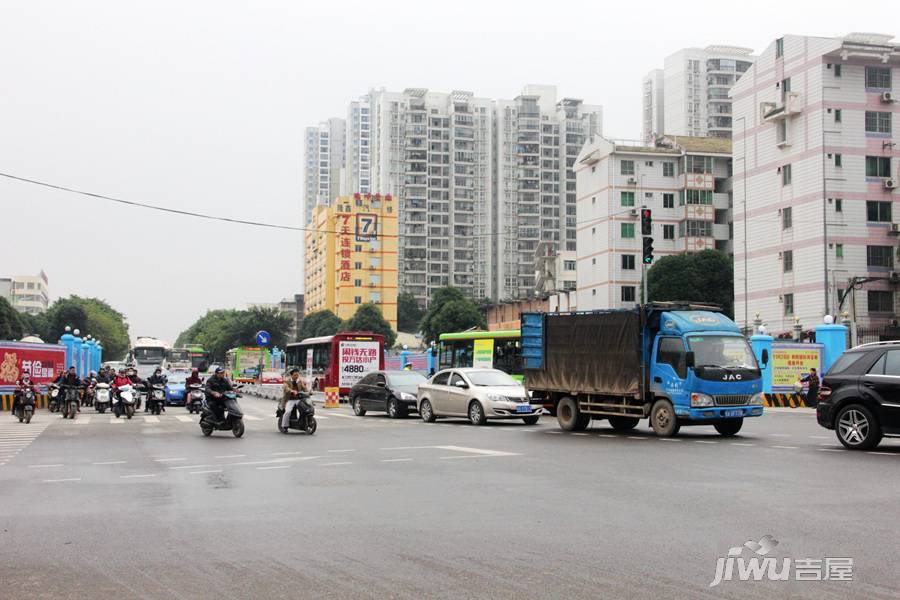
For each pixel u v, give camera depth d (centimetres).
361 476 1173
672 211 7675
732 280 6794
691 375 1795
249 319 12062
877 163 5397
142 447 1695
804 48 5506
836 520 798
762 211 5856
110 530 786
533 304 9781
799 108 5503
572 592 553
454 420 2553
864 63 5416
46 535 765
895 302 5322
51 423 2548
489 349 3669
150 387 3117
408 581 584
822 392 1547
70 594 562
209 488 1069
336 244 13088
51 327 11200
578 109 14900
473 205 14338
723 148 7794
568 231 14625
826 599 537
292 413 2067
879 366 1466
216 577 602
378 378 2842
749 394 1841
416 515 848
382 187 13912
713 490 1002
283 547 701
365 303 11512
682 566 622
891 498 931
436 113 14238
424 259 13900
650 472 1188
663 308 1925
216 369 2000
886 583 573
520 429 2139
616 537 728
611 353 1981
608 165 7612
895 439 1703
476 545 701
